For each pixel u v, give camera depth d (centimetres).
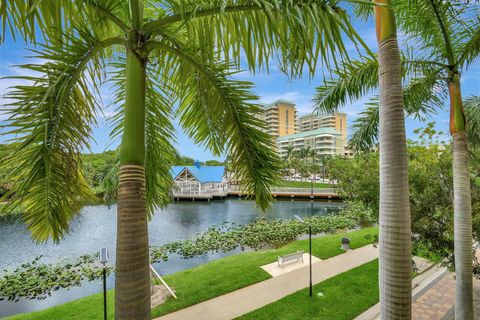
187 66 240
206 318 572
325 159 4456
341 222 1764
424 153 552
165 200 400
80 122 214
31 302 786
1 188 193
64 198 222
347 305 593
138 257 168
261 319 554
